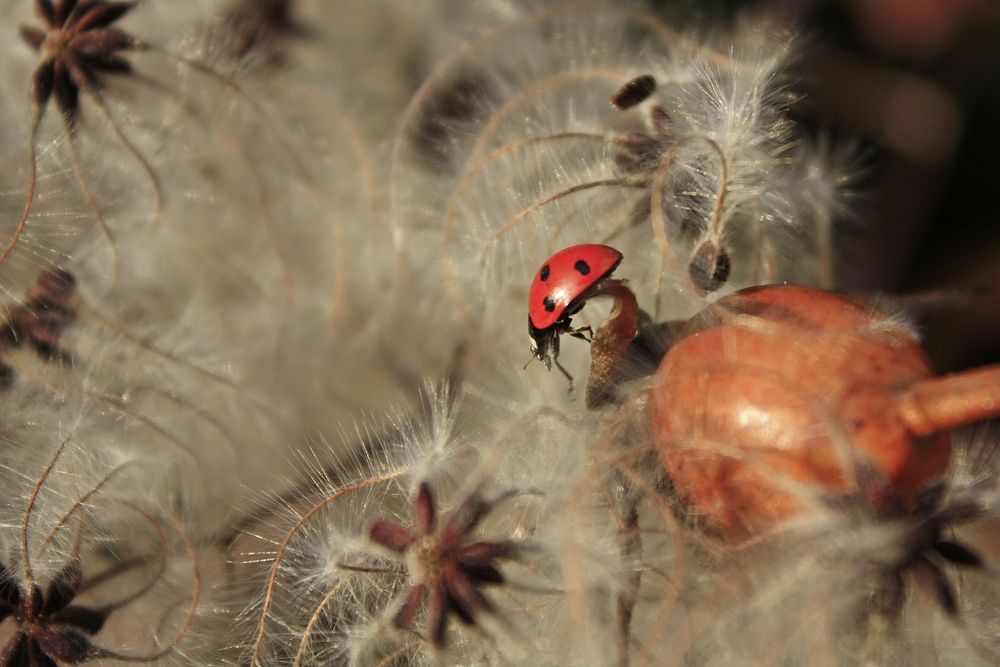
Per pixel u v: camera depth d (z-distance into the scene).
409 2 0.16
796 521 0.13
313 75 0.16
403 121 0.16
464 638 0.13
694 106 0.14
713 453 0.13
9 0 0.15
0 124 0.15
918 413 0.12
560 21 0.16
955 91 0.18
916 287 0.17
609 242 0.14
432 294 0.16
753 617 0.13
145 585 0.14
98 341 0.15
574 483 0.13
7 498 0.14
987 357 0.17
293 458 0.15
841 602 0.13
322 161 0.16
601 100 0.15
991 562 0.13
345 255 0.16
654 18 0.16
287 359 0.16
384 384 0.16
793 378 0.13
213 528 0.15
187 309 0.16
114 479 0.14
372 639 0.13
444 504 0.13
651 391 0.13
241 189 0.16
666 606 0.13
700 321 0.13
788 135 0.15
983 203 0.17
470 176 0.15
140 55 0.15
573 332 0.14
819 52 0.17
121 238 0.15
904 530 0.12
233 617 0.14
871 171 0.17
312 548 0.14
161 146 0.15
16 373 0.15
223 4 0.16
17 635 0.13
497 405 0.15
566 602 0.13
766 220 0.14
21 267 0.15
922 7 0.18
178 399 0.15
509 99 0.15
